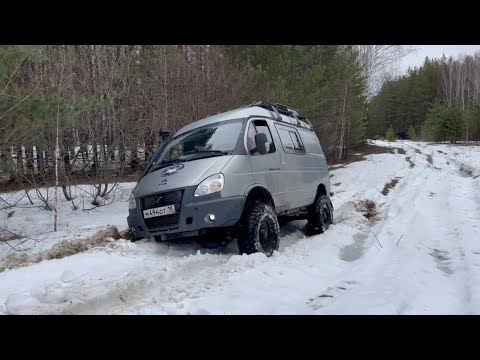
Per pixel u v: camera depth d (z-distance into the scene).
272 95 15.12
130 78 12.16
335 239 6.84
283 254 5.77
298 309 3.66
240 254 5.39
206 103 13.16
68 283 4.34
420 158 23.02
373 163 21.22
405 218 8.04
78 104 7.92
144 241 6.02
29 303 3.72
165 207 5.37
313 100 17.05
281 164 6.56
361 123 26.95
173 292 4.13
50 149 9.79
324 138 21.84
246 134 6.02
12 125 7.15
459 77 67.62
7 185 11.67
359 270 4.91
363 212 10.05
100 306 3.79
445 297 3.82
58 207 10.67
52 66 9.24
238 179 5.46
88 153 11.58
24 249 6.80
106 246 5.76
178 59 13.37
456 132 40.03
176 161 6.03
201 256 5.15
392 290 3.97
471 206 9.27
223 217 5.18
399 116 68.44
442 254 5.67
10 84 6.71
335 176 18.30
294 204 6.82
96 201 11.48
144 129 11.98
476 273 4.41
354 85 24.28
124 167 12.73
